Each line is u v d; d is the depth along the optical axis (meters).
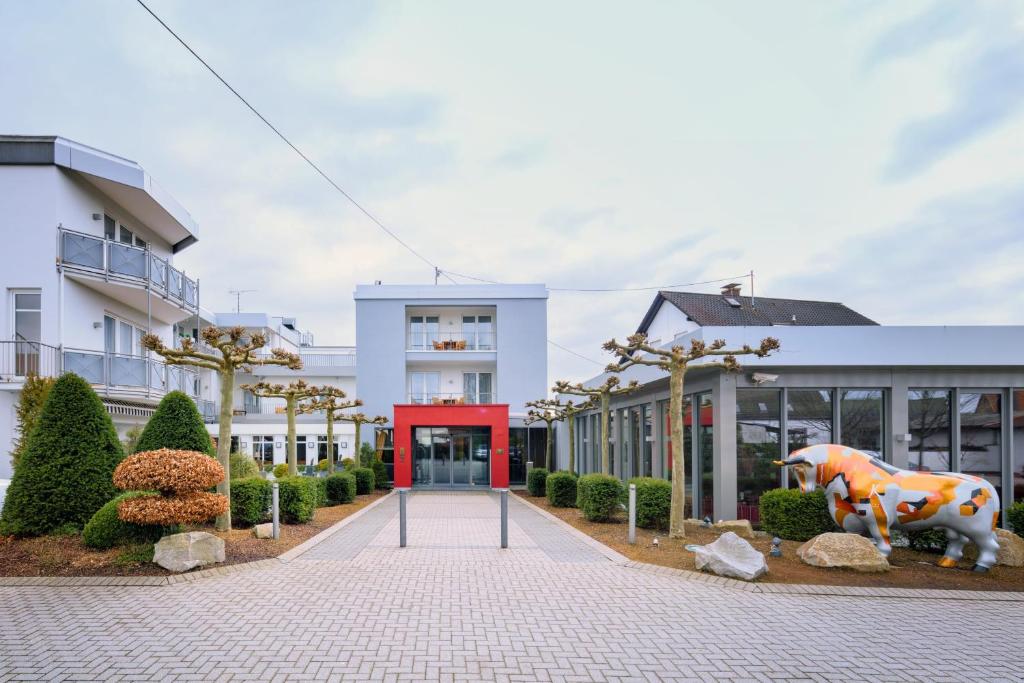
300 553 9.16
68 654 5.13
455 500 19.00
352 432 34.53
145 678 4.68
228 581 7.43
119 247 15.70
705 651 5.36
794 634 5.80
